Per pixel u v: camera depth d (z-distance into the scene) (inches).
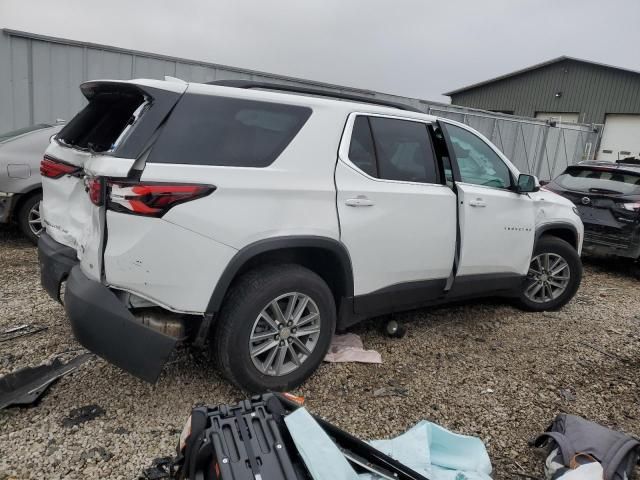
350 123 118.7
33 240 219.8
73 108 319.6
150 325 95.4
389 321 148.4
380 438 101.1
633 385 131.6
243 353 103.5
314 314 114.1
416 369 131.5
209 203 94.0
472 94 1163.9
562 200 184.4
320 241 109.7
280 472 67.5
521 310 184.4
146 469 86.6
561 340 159.6
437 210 133.6
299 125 109.7
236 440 71.1
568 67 981.2
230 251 97.1
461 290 148.6
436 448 91.4
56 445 91.4
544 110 1031.0
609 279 256.1
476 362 138.7
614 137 927.0
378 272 124.1
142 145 90.8
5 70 295.6
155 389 111.5
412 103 496.7
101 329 92.0
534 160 706.2
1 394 104.2
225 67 364.2
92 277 95.0
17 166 208.8
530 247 165.3
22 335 132.6
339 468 70.2
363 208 117.7
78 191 106.2
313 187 108.7
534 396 122.4
